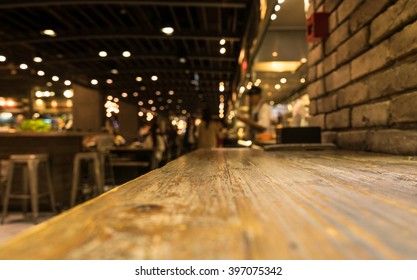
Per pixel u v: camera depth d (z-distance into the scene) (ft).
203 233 1.36
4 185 16.16
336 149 7.88
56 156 17.19
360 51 6.73
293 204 1.91
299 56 11.10
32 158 14.49
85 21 29.04
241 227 1.44
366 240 1.26
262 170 3.65
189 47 36.58
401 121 5.43
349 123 7.50
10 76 46.68
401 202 1.95
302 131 8.54
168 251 1.16
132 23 29.68
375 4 6.01
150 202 1.96
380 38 5.90
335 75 8.20
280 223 1.50
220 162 4.82
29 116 56.54
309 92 10.59
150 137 26.96
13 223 14.26
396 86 5.51
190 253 1.14
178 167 4.05
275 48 11.22
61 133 16.46
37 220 14.76
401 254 1.12
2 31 29.25
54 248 1.18
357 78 6.96
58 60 37.96
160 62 43.86
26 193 15.76
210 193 2.26
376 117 6.25
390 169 3.60
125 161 26.11
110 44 35.55
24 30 30.22
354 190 2.36
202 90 65.31
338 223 1.50
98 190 16.94
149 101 83.61
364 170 3.53
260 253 1.13
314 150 7.91
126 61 42.39
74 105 56.59
